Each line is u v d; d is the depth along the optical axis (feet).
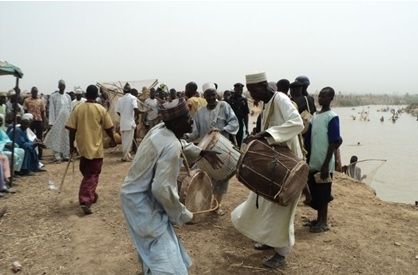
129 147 34.37
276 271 14.53
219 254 15.81
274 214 14.20
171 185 10.80
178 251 11.16
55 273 14.40
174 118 11.05
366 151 101.96
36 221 19.45
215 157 14.73
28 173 29.60
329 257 15.57
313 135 17.46
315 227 17.99
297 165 13.43
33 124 39.40
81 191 20.45
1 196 23.75
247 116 29.37
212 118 20.22
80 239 17.17
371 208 21.98
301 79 20.72
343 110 465.06
